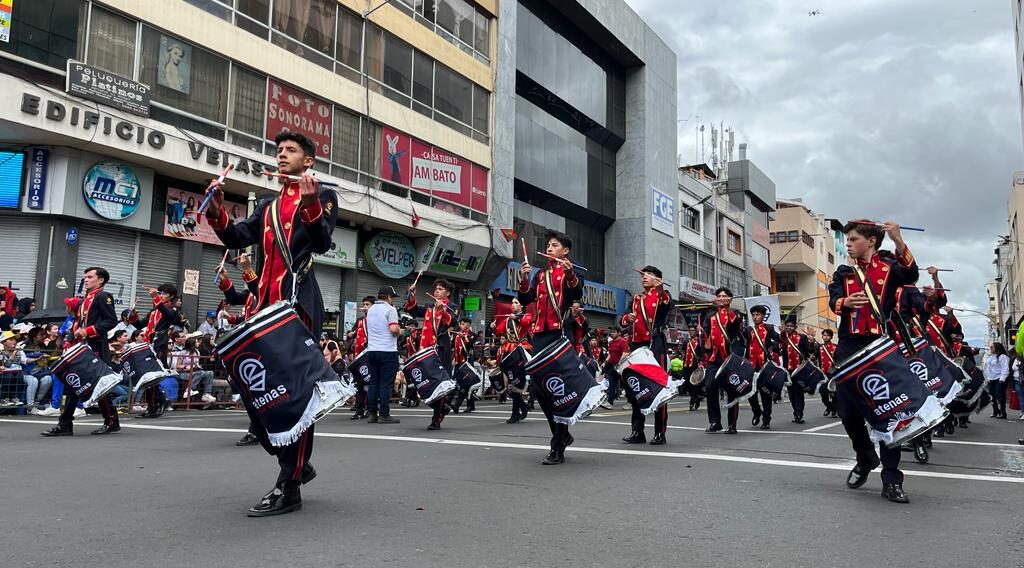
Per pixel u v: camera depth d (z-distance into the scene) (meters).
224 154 16.52
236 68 17.27
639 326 8.40
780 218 59.47
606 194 35.00
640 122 35.88
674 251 37.69
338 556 3.33
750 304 32.47
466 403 15.47
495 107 25.81
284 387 3.92
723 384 9.93
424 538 3.69
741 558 3.46
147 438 7.90
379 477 5.50
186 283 16.73
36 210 14.24
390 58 21.70
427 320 9.70
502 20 26.48
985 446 8.97
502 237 25.52
